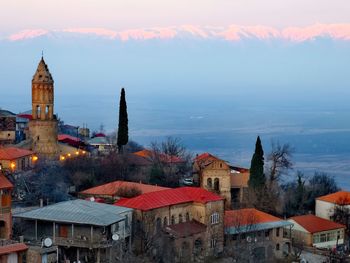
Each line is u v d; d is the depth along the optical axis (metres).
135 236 137.75
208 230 150.00
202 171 196.25
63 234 127.50
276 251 163.75
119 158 196.62
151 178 195.38
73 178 178.62
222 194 196.50
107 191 159.88
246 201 195.12
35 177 172.50
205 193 153.75
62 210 130.25
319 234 178.00
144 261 128.75
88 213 128.88
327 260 162.62
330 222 183.75
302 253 169.25
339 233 183.25
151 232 138.38
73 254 127.62
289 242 168.00
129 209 137.00
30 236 129.00
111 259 125.06
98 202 144.88
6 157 177.62
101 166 191.12
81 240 125.75
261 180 195.88
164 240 138.25
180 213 148.25
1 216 125.06
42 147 199.75
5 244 114.94
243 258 146.88
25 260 115.31
